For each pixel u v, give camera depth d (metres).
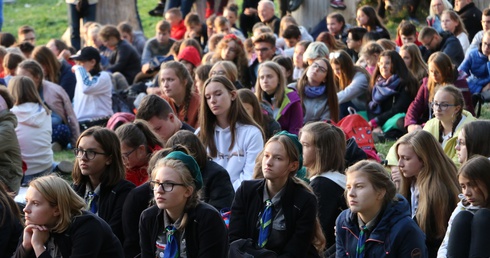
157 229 7.84
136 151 9.48
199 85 13.91
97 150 8.80
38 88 16.02
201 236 7.61
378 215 7.89
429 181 8.79
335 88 14.19
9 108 12.07
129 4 25.97
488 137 8.91
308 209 8.33
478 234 7.26
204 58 17.11
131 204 8.67
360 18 19.20
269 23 22.39
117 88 19.20
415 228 7.84
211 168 9.32
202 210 7.67
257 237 8.47
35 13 31.83
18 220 8.81
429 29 17.47
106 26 20.59
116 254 7.74
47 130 14.02
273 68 13.13
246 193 8.59
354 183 7.80
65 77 18.09
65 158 15.41
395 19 22.92
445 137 11.41
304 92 14.27
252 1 24.33
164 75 12.25
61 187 7.51
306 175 9.77
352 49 18.31
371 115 15.16
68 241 7.55
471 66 16.42
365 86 15.11
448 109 11.23
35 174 13.91
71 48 21.73
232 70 13.59
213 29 21.92
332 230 9.11
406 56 15.49
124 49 20.47
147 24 29.75
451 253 7.39
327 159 9.16
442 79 13.87
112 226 8.82
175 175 7.55
